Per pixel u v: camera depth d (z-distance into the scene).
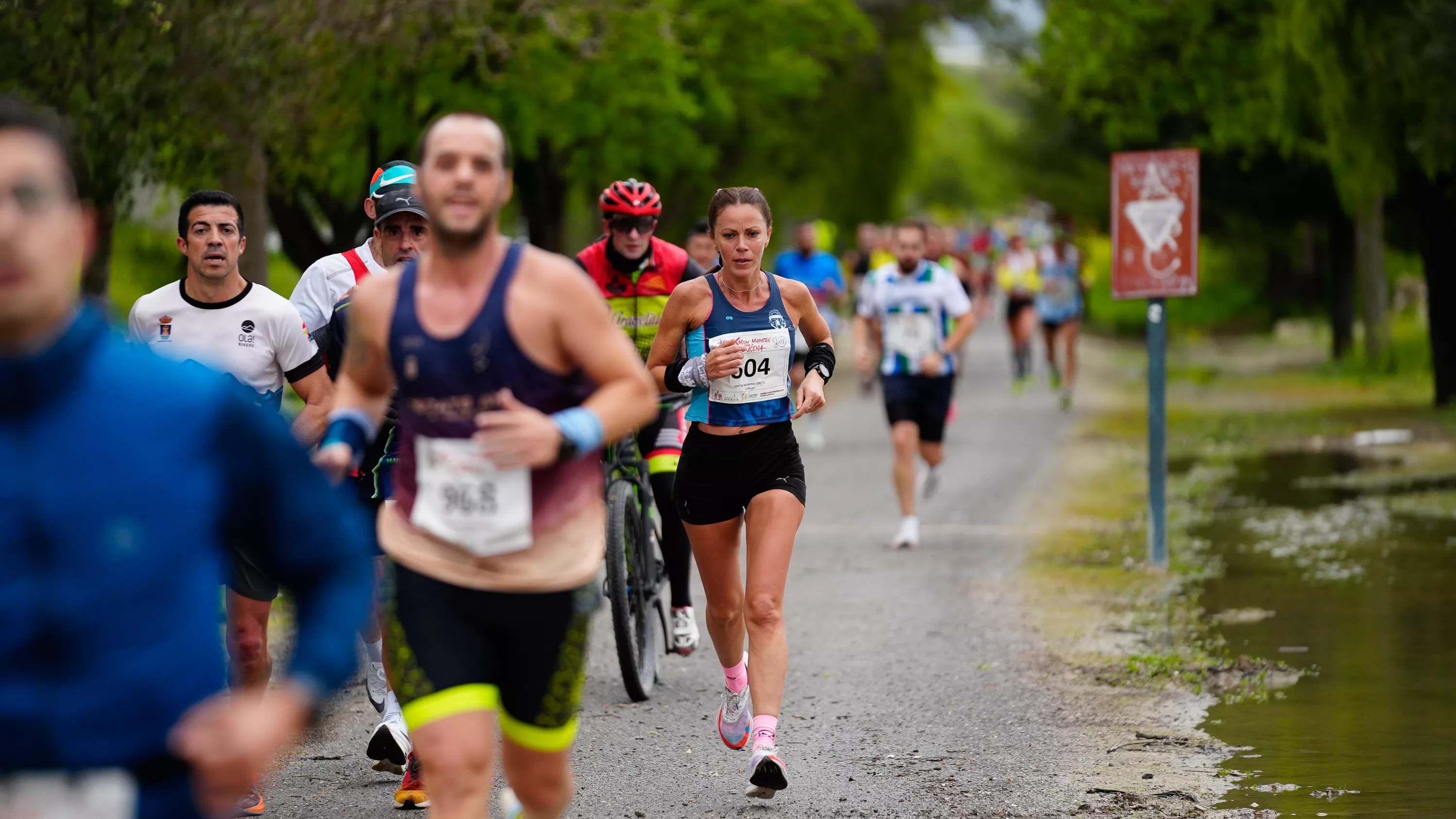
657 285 26.03
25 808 7.98
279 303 20.44
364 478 20.42
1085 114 82.19
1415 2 55.00
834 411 81.38
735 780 20.62
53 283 7.89
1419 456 53.84
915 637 29.61
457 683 12.54
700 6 76.38
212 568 8.46
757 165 118.31
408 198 20.83
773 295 20.58
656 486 26.58
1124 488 50.78
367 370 12.93
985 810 18.98
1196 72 76.44
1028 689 25.34
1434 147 56.47
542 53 59.59
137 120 35.28
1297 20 58.59
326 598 8.92
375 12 44.31
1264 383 86.12
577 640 13.17
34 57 32.78
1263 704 23.94
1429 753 20.92
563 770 13.76
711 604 20.72
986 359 119.25
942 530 43.06
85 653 7.90
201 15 36.41
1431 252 67.06
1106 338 139.88
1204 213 121.69
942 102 143.88
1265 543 39.00
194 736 8.11
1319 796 19.16
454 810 12.42
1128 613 31.27
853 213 135.62
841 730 23.12
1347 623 29.48
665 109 69.31
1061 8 80.25
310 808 19.34
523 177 82.19
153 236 80.12
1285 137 64.75
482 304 12.20
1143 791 19.59
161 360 8.31
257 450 8.61
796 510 20.09
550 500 12.76
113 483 7.95
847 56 90.62
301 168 49.41
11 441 7.84
